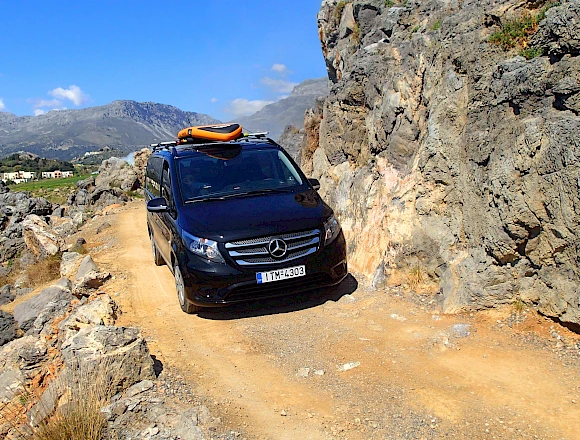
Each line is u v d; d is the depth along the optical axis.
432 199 6.72
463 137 6.37
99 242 14.23
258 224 6.46
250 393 4.77
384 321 6.11
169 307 7.45
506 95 5.62
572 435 3.76
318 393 4.68
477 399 4.33
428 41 7.54
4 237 21.28
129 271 9.89
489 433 3.87
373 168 8.73
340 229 7.00
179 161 8.00
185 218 6.86
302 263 6.39
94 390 4.45
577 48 4.94
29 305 9.26
